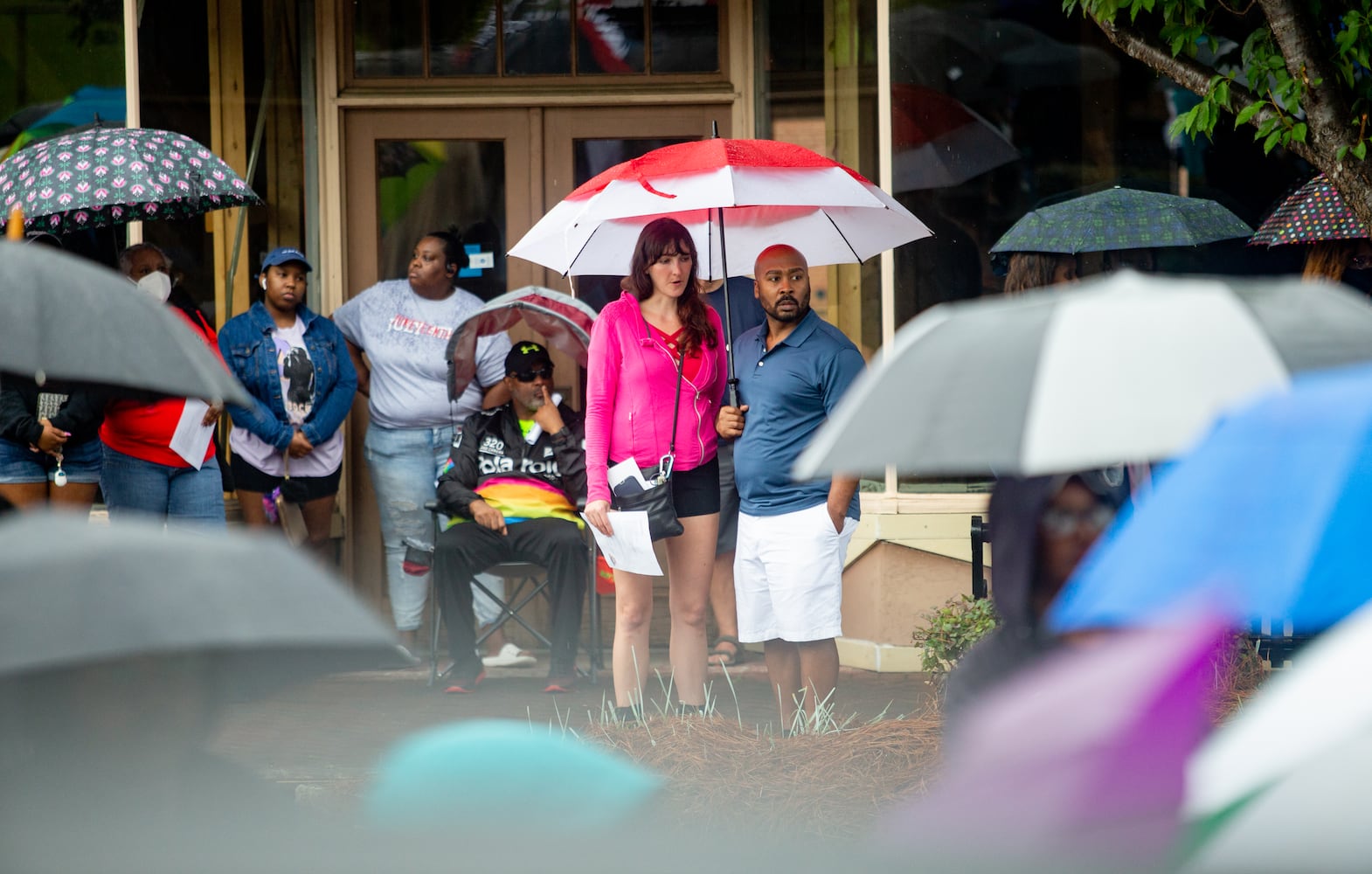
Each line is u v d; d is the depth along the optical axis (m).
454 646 27.05
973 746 7.05
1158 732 6.68
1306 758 5.99
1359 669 6.13
